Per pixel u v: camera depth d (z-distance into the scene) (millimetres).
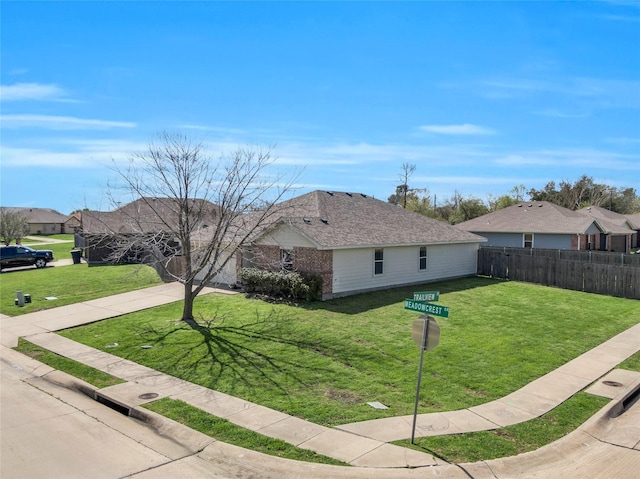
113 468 7262
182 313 17844
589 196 69625
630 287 21000
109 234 22234
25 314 19078
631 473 7125
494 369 11578
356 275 20906
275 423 8703
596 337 14680
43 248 54500
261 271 20766
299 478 6938
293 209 21500
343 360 12203
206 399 9961
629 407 9859
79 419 9328
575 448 7891
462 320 16406
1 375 12305
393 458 7348
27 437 8445
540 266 24578
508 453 7562
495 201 66750
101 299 21219
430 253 24875
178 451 7875
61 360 13180
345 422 8703
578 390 10344
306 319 16297
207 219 26266
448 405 9477
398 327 15195
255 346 13539
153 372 11898
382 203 28031
